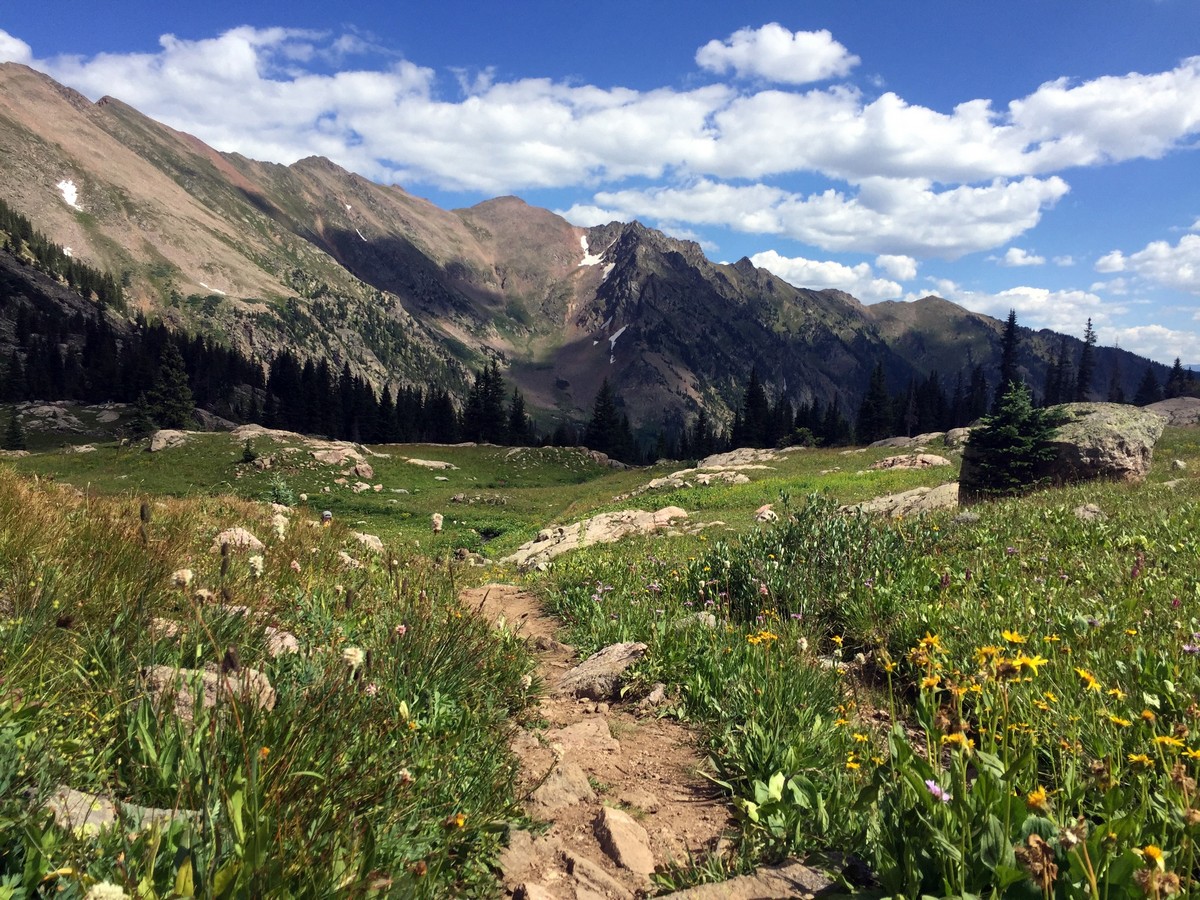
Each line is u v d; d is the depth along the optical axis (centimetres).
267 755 253
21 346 16038
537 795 359
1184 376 10525
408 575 688
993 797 232
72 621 310
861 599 697
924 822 226
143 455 5312
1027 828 216
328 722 294
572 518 3481
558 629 881
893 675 554
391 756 301
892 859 239
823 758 373
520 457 6606
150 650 340
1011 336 9650
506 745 395
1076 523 1045
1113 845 208
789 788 328
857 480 3241
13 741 224
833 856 271
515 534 3616
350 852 220
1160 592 612
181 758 251
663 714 507
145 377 12762
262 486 4750
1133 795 269
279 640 429
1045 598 603
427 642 451
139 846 196
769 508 2231
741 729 423
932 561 820
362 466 5294
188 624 393
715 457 5834
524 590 1240
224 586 439
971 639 512
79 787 241
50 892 179
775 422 10806
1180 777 220
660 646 587
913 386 12094
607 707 539
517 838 307
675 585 945
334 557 854
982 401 11244
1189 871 197
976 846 220
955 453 4178
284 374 14438
